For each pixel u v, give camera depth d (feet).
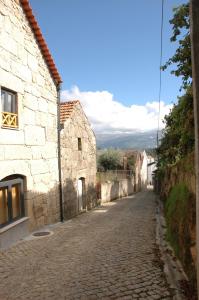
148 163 211.41
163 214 44.27
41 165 36.47
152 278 18.06
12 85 29.43
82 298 15.76
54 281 18.34
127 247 25.63
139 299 15.37
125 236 30.30
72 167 49.39
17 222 29.84
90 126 61.93
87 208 59.16
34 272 20.24
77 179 52.29
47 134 38.55
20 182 31.83
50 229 35.40
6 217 28.81
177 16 24.31
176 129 28.94
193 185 19.89
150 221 40.29
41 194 36.32
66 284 17.76
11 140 29.22
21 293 16.81
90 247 26.20
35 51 35.29
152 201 78.23
